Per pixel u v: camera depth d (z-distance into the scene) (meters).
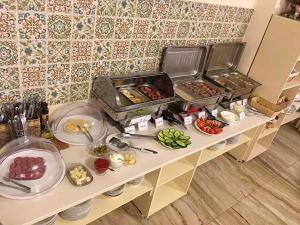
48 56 1.38
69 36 1.40
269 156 2.91
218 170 2.51
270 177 2.58
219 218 2.00
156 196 1.96
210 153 2.20
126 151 1.52
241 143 2.43
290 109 3.10
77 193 1.21
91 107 1.71
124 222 1.82
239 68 2.61
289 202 2.32
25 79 1.36
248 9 2.33
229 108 2.22
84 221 1.44
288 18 2.22
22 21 1.21
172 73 2.07
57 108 1.58
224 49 2.36
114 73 1.72
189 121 1.89
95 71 1.62
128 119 1.59
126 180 1.35
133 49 1.72
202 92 2.02
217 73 2.37
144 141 1.64
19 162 1.22
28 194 1.12
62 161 1.31
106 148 1.48
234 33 2.38
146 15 1.66
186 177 2.02
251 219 2.06
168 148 1.63
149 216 1.89
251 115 2.28
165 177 1.79
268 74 2.40
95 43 1.52
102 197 1.60
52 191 1.19
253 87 2.32
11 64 1.28
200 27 2.03
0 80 1.29
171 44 1.92
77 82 1.58
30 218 1.05
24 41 1.26
